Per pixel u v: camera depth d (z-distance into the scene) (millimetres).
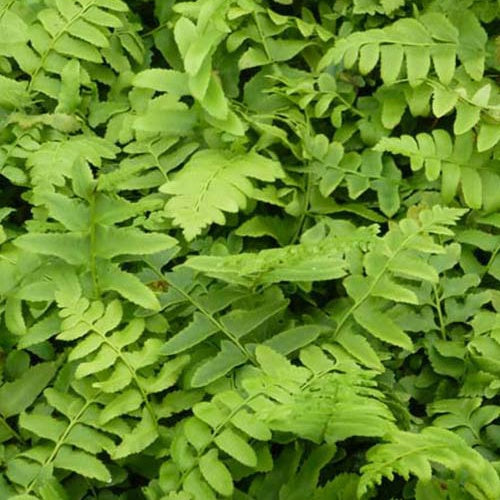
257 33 1367
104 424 1147
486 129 1287
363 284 1205
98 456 1167
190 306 1219
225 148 1306
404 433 1109
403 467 1081
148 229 1267
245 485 1166
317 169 1310
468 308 1245
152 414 1158
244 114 1325
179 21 1312
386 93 1336
